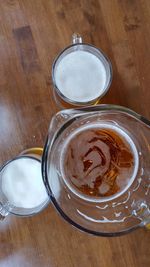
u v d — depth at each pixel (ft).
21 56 1.32
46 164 1.08
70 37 1.33
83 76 1.30
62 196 1.14
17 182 1.31
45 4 1.32
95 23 1.34
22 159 1.29
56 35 1.33
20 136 1.33
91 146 1.17
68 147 1.15
